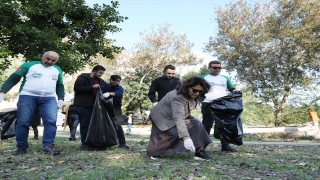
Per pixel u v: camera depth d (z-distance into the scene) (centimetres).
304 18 1894
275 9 2050
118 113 638
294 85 1919
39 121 894
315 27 1850
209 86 437
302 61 1900
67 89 3052
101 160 461
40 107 538
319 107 1867
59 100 561
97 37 1359
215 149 638
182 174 359
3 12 1123
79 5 1277
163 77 602
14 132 614
